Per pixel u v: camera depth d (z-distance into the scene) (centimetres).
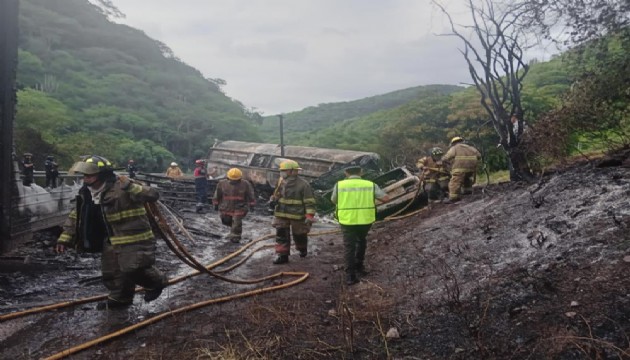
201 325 433
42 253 704
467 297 403
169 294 550
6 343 402
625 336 282
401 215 1112
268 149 1864
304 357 348
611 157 645
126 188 450
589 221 462
